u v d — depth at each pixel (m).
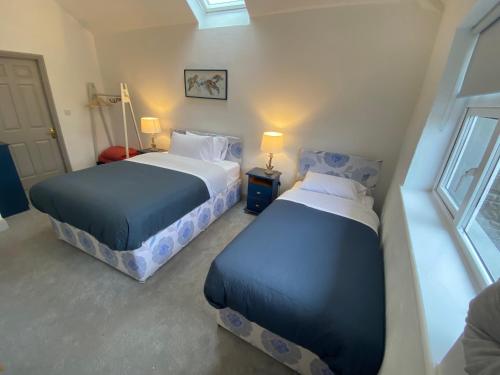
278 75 2.75
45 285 1.81
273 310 1.13
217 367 1.34
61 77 3.42
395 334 0.88
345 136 2.65
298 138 2.89
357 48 2.33
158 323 1.57
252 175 2.88
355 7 2.22
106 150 4.02
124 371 1.30
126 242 1.64
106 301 1.71
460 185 1.28
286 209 2.03
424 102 1.80
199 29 2.97
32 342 1.42
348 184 2.44
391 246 1.46
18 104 3.11
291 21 2.50
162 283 1.89
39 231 2.45
